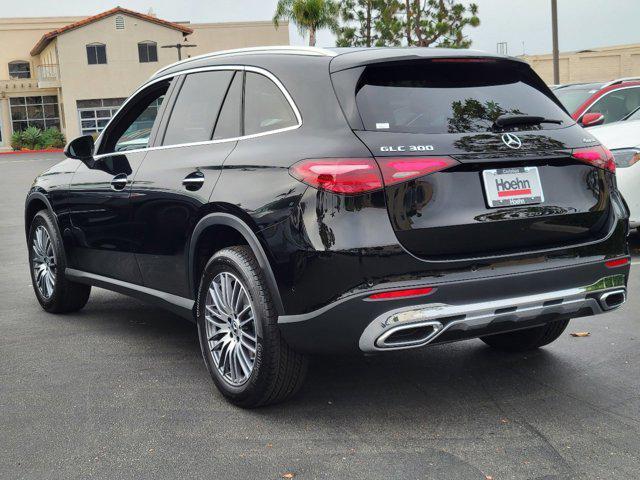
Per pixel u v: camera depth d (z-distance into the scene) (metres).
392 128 3.37
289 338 3.47
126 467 3.19
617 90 9.12
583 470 3.09
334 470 3.13
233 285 3.83
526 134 3.56
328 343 3.36
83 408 3.87
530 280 3.43
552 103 3.86
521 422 3.59
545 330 4.42
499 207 3.42
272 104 3.81
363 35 39.03
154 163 4.48
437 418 3.66
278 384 3.64
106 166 4.98
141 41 51.34
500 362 4.48
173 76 4.67
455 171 3.36
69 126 51.12
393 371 4.36
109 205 4.85
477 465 3.15
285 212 3.41
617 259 3.71
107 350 4.88
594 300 3.67
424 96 3.53
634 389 3.98
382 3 38.19
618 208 3.79
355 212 3.23
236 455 3.29
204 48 57.88
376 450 3.31
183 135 4.38
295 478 3.07
